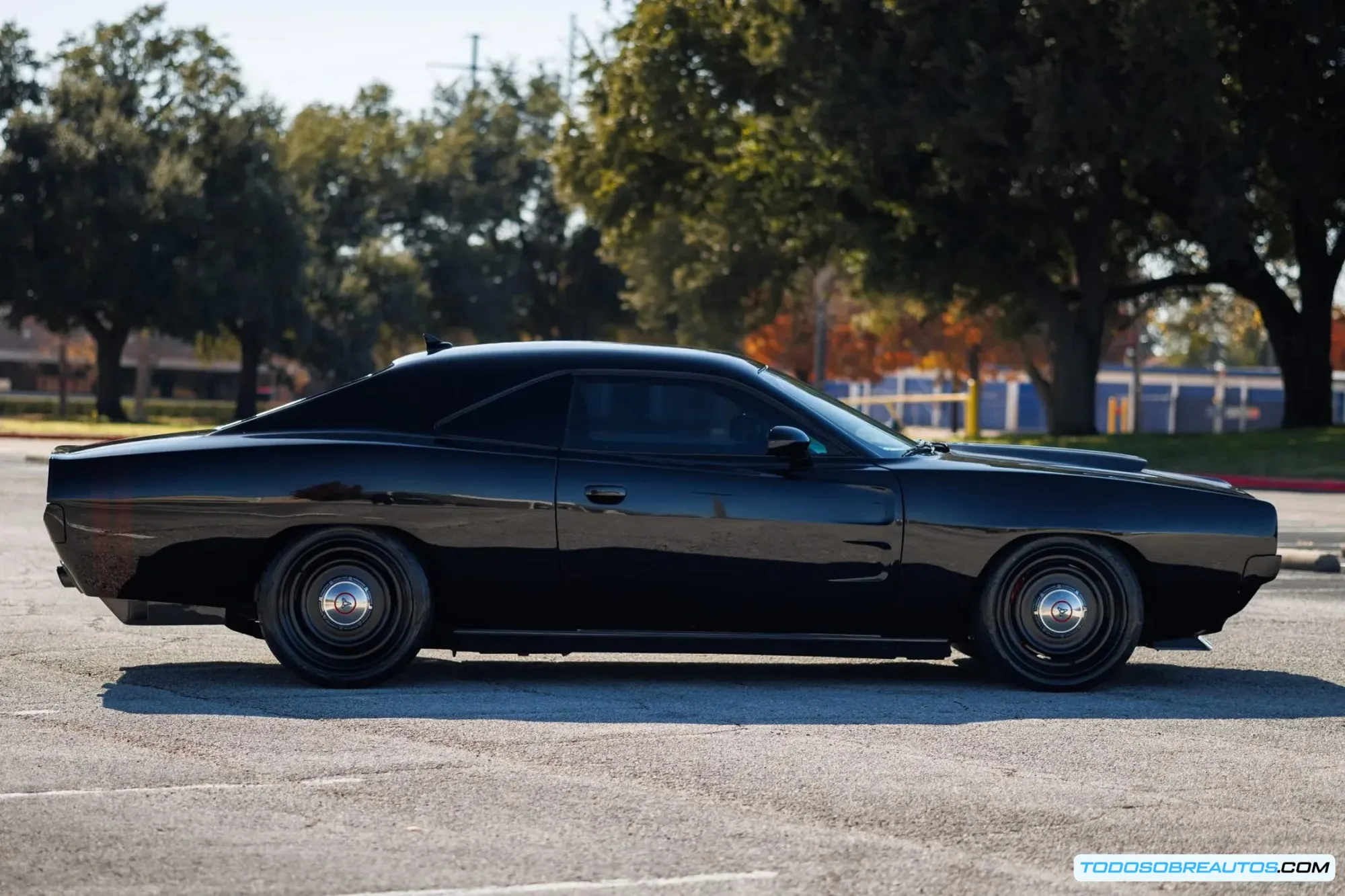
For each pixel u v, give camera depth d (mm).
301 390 136375
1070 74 40125
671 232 67500
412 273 97062
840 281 69125
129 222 72625
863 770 7125
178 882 5340
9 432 53938
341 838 5898
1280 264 58531
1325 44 42719
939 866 5602
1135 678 9914
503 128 107000
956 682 9688
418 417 9367
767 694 9156
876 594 9219
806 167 46969
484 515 9141
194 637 11203
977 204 47188
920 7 41344
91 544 9219
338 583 9195
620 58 51906
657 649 9305
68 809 6309
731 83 50156
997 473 9336
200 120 77125
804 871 5520
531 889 5277
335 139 95625
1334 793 6797
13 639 11039
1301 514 26125
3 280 72250
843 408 9969
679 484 9156
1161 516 9297
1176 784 6934
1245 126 43312
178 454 9266
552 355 9523
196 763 7156
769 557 9141
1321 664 10578
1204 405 87312
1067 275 56188
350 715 8352
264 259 77312
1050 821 6250
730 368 9516
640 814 6297
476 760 7270
